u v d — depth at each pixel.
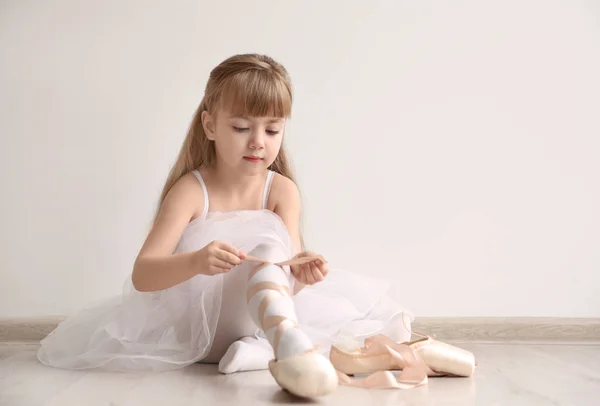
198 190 1.69
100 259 2.17
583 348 1.95
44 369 1.58
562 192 2.24
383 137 2.22
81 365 1.57
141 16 2.18
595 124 2.24
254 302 1.38
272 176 1.80
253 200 1.76
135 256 2.17
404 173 2.22
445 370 1.48
